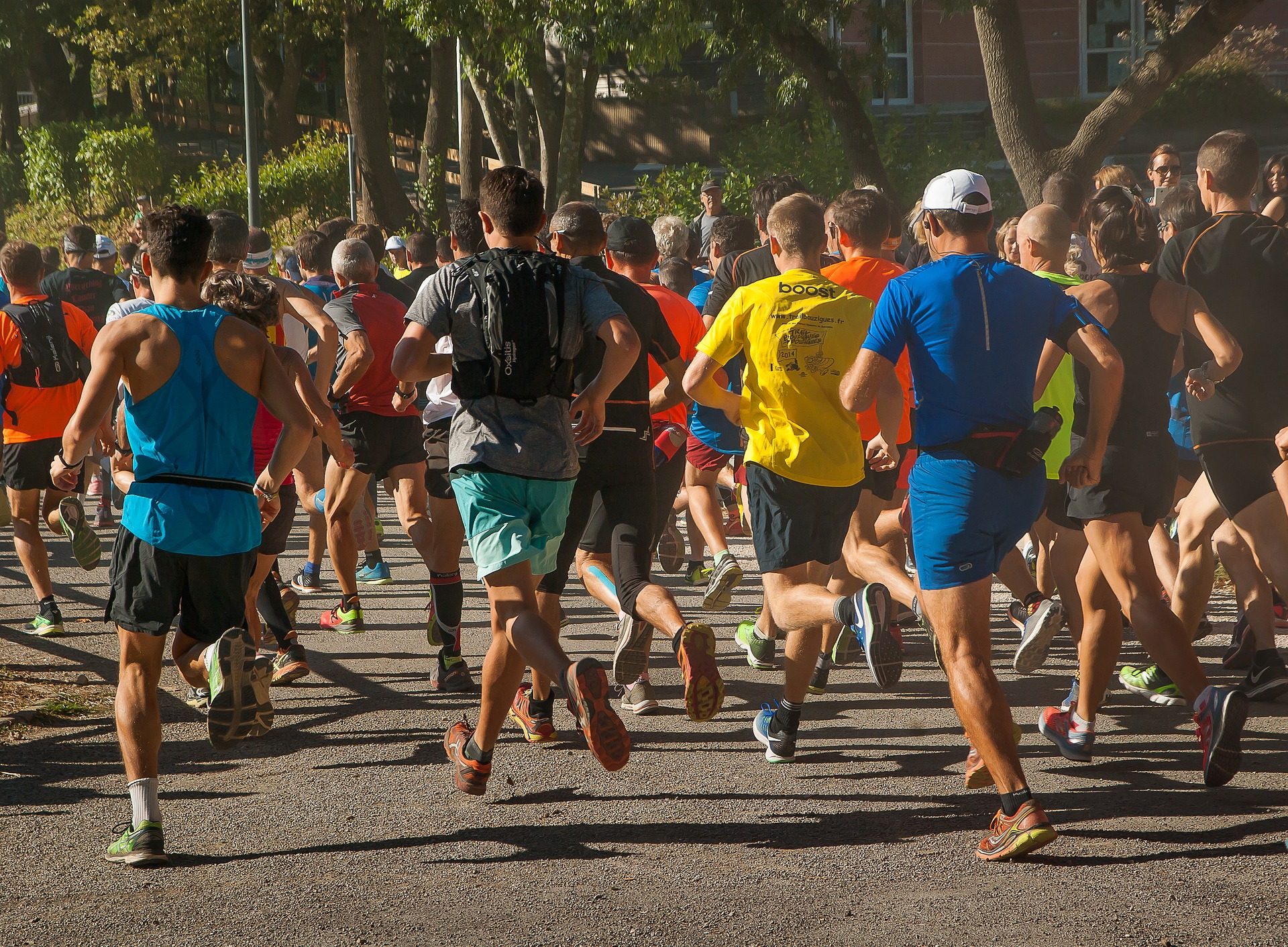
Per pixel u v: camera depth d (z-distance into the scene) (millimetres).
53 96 67312
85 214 50375
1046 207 8680
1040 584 10805
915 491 6578
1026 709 8984
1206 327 7535
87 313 17375
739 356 10680
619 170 60719
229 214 9961
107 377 6336
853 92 30188
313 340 12578
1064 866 6098
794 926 5473
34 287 11430
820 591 7402
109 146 49375
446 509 9602
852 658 10672
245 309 8289
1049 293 6645
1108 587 7672
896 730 8578
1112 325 7508
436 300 6664
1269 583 9328
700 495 11000
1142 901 5637
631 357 6691
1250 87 48625
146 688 6457
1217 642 10812
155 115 78250
